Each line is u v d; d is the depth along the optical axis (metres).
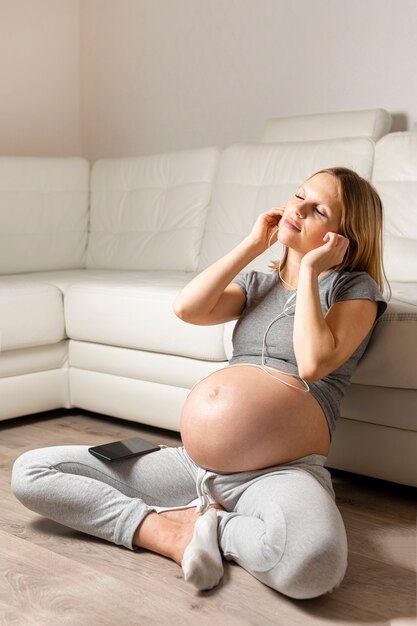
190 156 3.46
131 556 1.67
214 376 1.73
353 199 1.72
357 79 3.52
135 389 2.61
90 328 2.69
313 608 1.45
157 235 3.46
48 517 1.75
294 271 1.79
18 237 3.48
